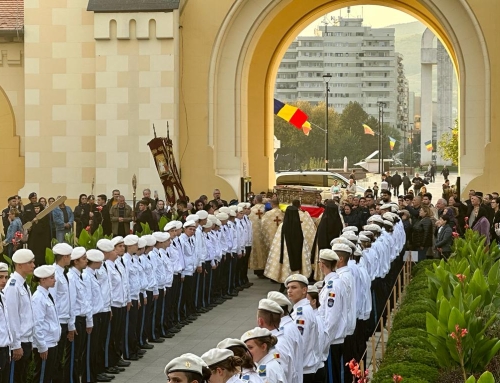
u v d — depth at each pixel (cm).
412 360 1351
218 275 2517
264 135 4222
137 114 3556
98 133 3569
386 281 2211
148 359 1852
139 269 1880
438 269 1653
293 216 2642
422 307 1711
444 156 14188
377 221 2353
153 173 3547
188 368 817
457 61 3631
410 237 2833
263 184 4228
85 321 1630
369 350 1816
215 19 3594
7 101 3731
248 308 2439
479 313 1478
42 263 2362
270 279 2814
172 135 3547
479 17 3491
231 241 2603
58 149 3634
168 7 3528
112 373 1736
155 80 3550
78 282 1608
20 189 3678
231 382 888
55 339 1498
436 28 4022
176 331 2120
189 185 3612
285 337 1116
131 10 3534
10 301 1403
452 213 2764
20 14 3731
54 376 1567
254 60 4166
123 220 3034
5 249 2430
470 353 1294
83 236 2025
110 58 3566
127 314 1830
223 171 3653
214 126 3612
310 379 1252
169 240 2061
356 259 1689
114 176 3566
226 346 926
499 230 2842
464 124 3553
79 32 3619
